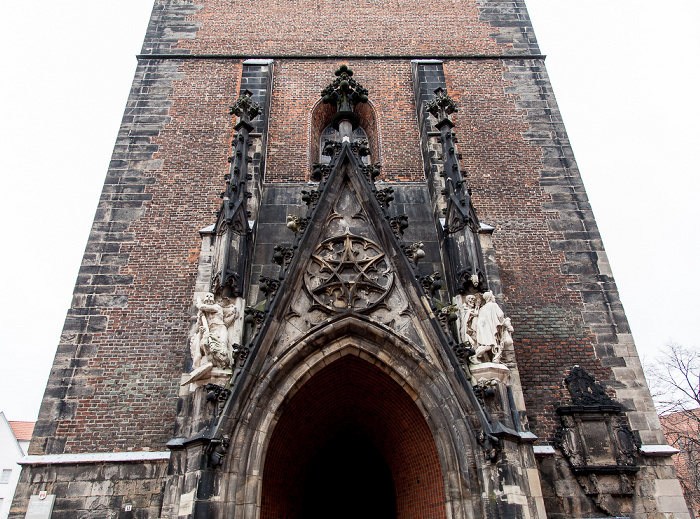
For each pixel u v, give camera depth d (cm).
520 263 1623
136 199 1688
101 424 1320
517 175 1806
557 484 1267
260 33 2138
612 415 1363
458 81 2031
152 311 1488
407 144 1864
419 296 1236
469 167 1819
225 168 1767
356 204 1420
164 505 1050
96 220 1634
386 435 1441
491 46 2145
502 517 993
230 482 1034
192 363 1178
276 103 1941
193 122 1862
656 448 1307
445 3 2258
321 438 1505
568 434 1330
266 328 1177
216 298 1214
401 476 1389
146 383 1380
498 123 1927
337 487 1702
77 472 1245
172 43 2080
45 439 1285
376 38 2148
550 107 1972
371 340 1238
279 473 1314
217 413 1076
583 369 1443
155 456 1261
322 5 2230
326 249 1346
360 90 1630
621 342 1488
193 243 1614
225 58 2045
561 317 1529
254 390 1130
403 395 1273
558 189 1778
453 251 1339
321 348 1220
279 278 1258
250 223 1495
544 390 1408
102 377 1380
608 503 1245
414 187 1741
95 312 1477
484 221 1703
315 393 1320
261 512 1191
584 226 1700
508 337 1188
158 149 1795
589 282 1592
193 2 2203
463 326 1214
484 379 1127
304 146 1844
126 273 1548
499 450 1048
